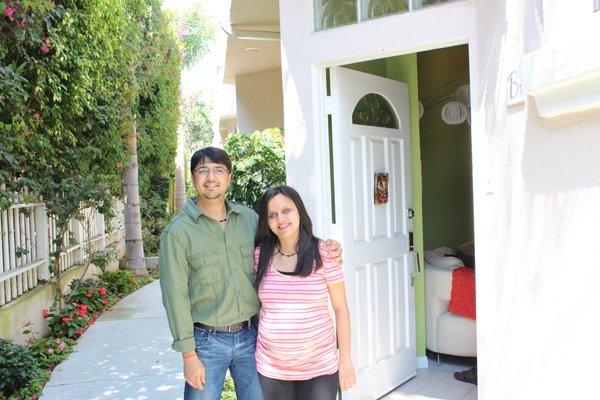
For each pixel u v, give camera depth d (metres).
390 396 3.98
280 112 9.66
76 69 5.62
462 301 4.32
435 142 5.47
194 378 2.45
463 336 4.39
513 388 2.40
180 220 2.49
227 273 2.51
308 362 2.45
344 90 3.71
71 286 6.79
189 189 19.58
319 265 2.44
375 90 4.00
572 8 1.89
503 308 2.55
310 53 3.65
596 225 1.74
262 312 2.53
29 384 4.27
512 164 2.41
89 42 5.96
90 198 6.58
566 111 1.87
